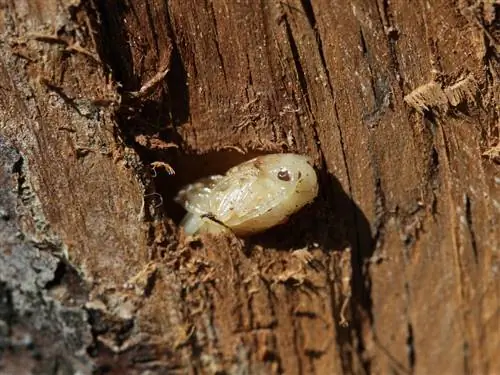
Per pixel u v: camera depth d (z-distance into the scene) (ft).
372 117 0.35
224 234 0.36
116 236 0.36
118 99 0.34
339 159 0.36
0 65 0.33
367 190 0.36
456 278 0.38
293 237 0.37
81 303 0.37
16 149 0.35
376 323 0.39
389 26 0.34
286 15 0.34
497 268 0.38
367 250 0.37
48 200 0.35
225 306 0.37
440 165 0.36
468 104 0.34
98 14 0.33
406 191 0.36
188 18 0.33
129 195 0.35
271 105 0.35
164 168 0.35
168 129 0.35
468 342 0.40
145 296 0.37
